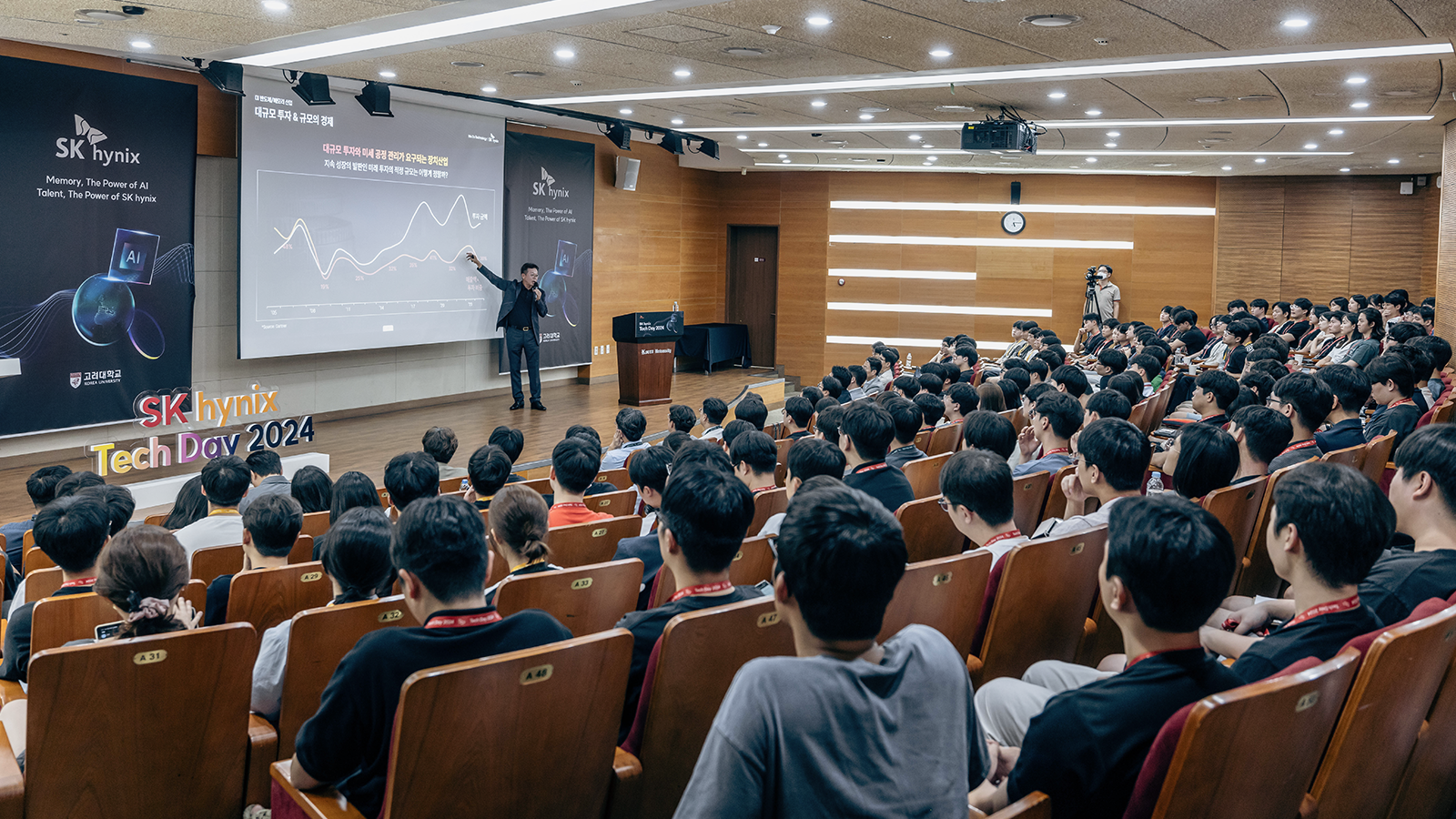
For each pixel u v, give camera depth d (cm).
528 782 191
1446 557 225
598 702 197
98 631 266
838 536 139
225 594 291
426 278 1155
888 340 1736
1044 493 398
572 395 1353
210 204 988
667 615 224
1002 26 683
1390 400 523
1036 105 1004
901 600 244
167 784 227
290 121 1004
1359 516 188
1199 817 151
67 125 840
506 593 253
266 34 756
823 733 130
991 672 269
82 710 211
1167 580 160
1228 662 252
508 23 711
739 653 220
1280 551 197
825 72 869
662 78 926
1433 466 232
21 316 824
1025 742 168
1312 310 1208
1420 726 189
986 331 1711
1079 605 289
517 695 183
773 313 1786
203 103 955
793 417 617
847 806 130
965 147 1016
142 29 742
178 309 936
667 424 1162
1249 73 812
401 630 196
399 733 171
